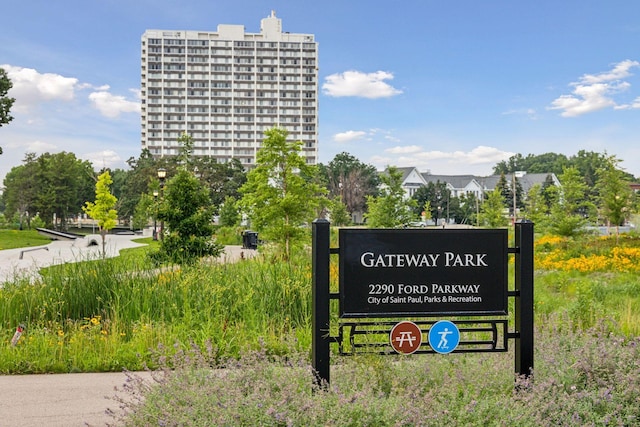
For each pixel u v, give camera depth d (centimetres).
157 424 358
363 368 425
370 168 11400
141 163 10425
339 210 5347
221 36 16088
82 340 685
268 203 1934
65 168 8638
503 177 10219
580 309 803
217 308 757
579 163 14162
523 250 450
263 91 16038
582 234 2891
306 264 1014
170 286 855
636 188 8162
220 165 9625
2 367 624
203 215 1452
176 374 418
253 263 1026
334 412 341
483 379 429
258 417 338
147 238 5038
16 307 805
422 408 357
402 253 438
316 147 16112
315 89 16125
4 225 7169
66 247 3372
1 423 461
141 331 712
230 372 422
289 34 16250
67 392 547
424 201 9938
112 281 860
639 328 776
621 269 1712
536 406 375
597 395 390
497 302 448
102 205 4434
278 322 769
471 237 445
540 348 512
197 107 15925
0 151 5188
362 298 434
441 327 442
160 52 15825
